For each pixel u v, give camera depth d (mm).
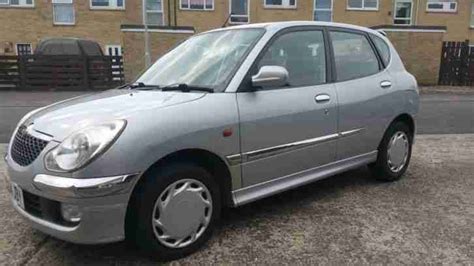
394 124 4750
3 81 16000
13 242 3359
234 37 3879
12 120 9109
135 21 23375
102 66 16172
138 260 3092
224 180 3385
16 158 3027
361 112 4301
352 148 4301
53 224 2801
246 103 3373
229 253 3193
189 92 3340
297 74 3846
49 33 23312
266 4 23641
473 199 4277
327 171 4105
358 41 4520
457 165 5512
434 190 4543
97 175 2664
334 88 4078
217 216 3340
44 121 3049
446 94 13906
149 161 2826
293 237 3441
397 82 4730
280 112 3572
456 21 24422
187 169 3074
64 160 2693
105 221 2740
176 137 2941
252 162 3451
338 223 3699
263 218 3805
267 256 3148
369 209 4012
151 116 2896
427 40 16125
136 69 16266
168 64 4035
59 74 16047
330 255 3158
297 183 3832
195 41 4203
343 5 23734
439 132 7797
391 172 4773
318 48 4070
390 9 23969
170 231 3037
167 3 23234
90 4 23156
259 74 3355
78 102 3395
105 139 2703
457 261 3072
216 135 3170
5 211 3955
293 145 3715
